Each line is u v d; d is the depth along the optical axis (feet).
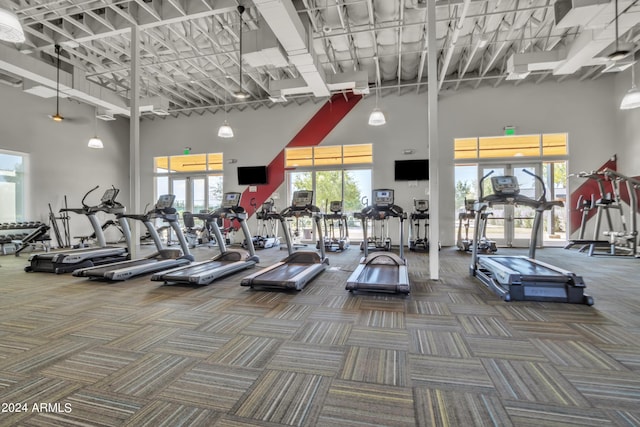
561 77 24.95
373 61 24.26
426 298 11.07
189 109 29.76
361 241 29.58
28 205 25.71
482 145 27.04
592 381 5.67
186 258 17.79
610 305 10.11
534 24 19.77
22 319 9.19
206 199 32.53
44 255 16.90
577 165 25.36
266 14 13.87
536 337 7.63
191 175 32.89
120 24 17.25
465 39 21.22
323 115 29.66
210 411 4.91
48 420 4.74
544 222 26.53
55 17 16.42
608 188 24.91
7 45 19.24
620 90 24.17
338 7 16.49
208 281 13.26
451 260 19.67
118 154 33.42
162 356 6.79
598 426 4.51
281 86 23.30
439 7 17.48
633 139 23.12
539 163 26.30
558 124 25.59
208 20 18.67
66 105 28.48
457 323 8.61
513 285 10.63
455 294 11.57
